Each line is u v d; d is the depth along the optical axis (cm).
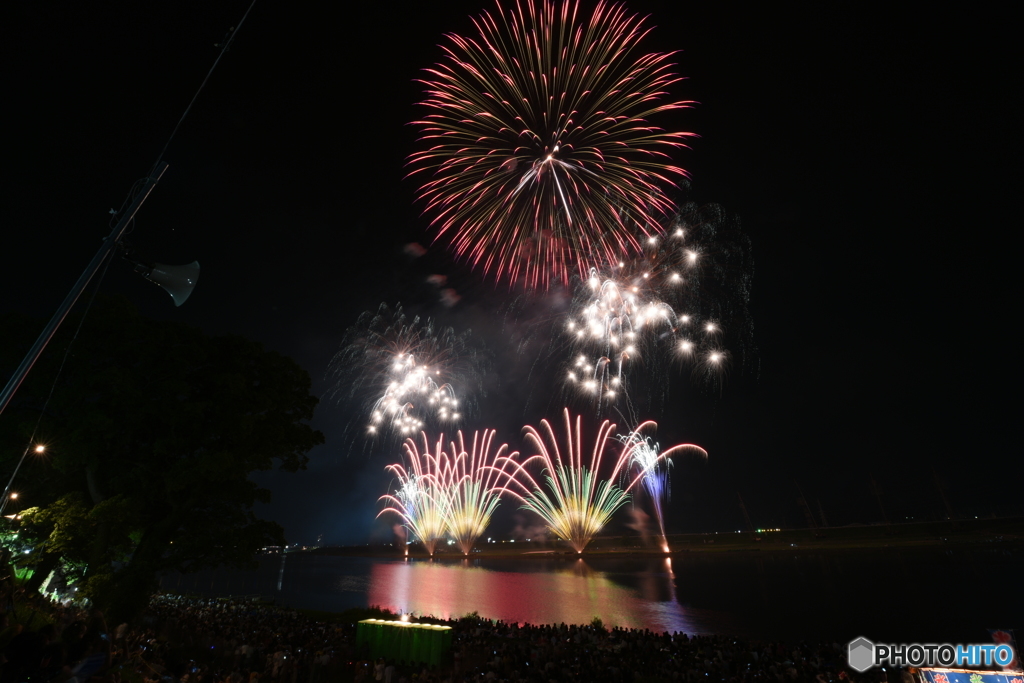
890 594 6106
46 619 2112
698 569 10469
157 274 809
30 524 2864
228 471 2920
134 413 2842
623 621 5006
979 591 5912
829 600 5944
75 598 3014
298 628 3388
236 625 3469
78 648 1109
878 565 9194
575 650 2862
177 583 10769
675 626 4731
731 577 8669
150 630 3130
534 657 2544
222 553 3130
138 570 2794
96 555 2839
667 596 6750
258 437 3198
